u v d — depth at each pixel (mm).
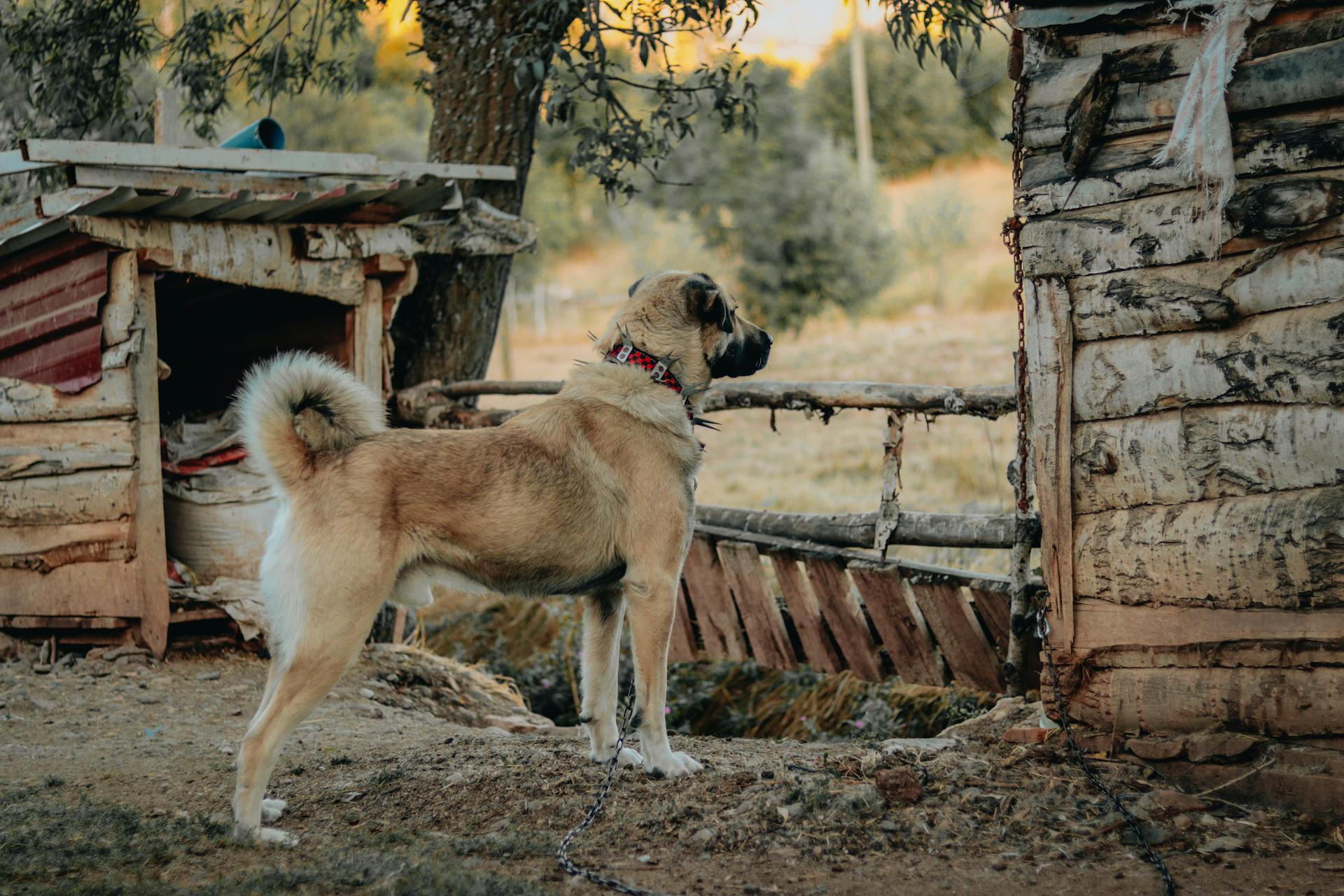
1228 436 3822
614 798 3928
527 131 7957
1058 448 4184
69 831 3727
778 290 20719
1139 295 3945
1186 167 3797
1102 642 4125
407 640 8180
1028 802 3783
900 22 7562
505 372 20766
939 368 15555
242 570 6996
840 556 5902
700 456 4297
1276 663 3740
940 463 11023
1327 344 3590
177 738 5312
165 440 7176
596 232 33219
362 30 11102
